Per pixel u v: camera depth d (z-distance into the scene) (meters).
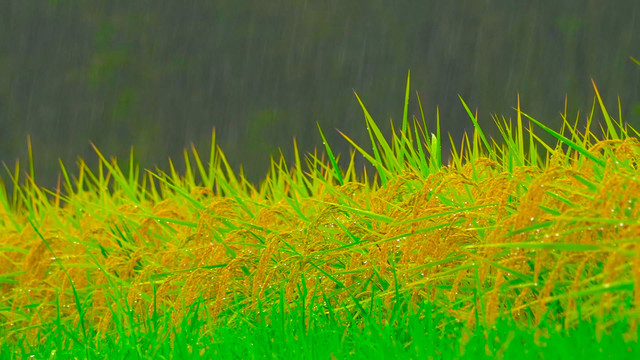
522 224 9.55
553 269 9.84
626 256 8.48
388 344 8.92
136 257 12.96
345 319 10.75
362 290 11.16
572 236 9.47
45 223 17.00
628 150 10.28
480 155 13.07
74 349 11.11
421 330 9.22
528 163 12.34
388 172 12.43
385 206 11.79
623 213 9.17
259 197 15.63
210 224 12.67
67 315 13.36
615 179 9.04
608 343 7.90
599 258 9.41
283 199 14.69
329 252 11.12
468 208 10.22
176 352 10.09
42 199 17.27
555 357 7.79
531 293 9.98
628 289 8.16
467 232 10.53
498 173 11.92
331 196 13.21
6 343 12.92
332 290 11.30
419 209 10.77
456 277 10.48
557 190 10.23
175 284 12.20
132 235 14.43
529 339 8.34
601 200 9.01
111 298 12.98
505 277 9.90
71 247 15.03
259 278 11.17
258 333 10.40
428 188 10.83
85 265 13.13
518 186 10.90
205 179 16.44
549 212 9.69
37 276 13.70
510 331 8.59
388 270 10.99
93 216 15.57
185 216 14.73
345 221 12.01
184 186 17.25
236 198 12.98
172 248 13.27
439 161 12.17
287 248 11.82
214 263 12.20
